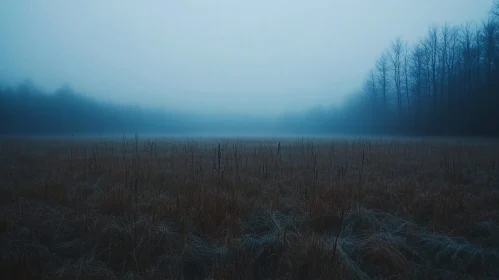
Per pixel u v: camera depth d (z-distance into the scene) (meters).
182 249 3.90
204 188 6.23
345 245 4.00
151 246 3.84
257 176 8.39
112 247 3.88
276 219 4.99
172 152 14.67
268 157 11.93
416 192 6.15
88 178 8.16
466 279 3.34
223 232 4.28
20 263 3.29
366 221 4.85
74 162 10.89
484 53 34.03
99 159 11.20
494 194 6.01
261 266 3.62
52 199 5.91
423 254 3.93
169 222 4.67
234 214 4.72
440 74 40.84
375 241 3.95
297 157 12.44
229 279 3.14
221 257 3.67
